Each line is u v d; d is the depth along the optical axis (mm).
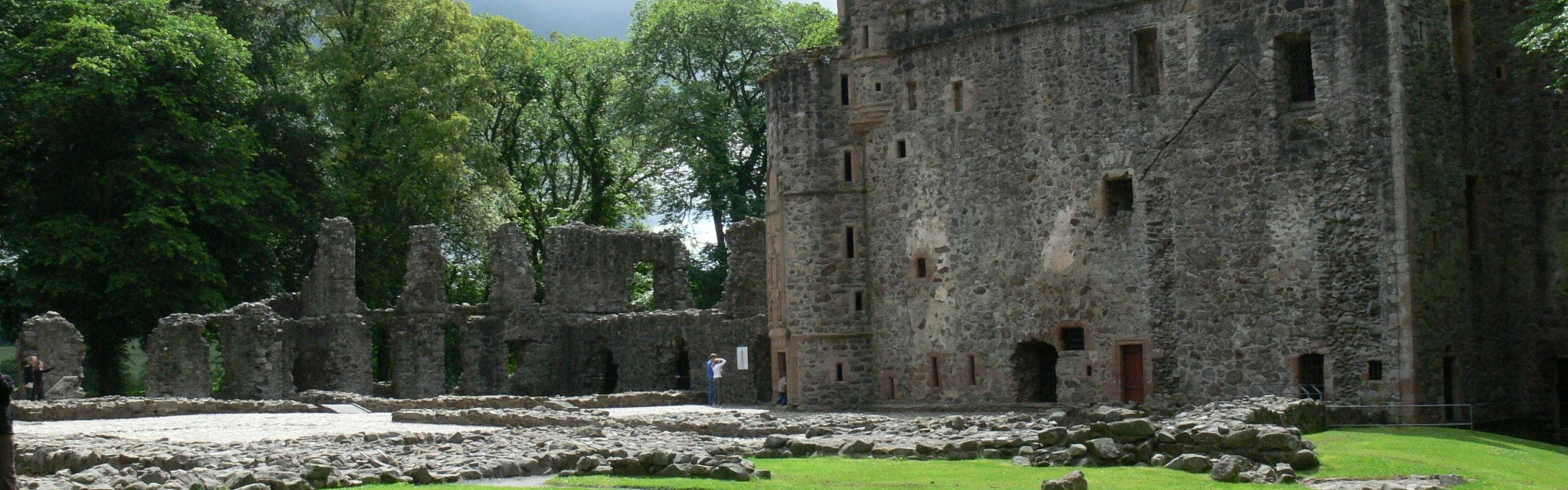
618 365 55500
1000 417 28141
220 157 55969
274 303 56938
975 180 41344
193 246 53750
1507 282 36594
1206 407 28125
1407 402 33594
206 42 56500
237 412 42469
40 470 24453
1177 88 37469
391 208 63844
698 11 67062
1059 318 39531
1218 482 20203
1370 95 34406
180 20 55531
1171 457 21969
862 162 44125
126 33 55344
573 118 75062
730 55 69438
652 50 68312
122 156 55500
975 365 41312
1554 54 35750
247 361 50469
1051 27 39844
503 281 57156
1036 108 40125
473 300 71062
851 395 43812
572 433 28156
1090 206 38969
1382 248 34125
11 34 54219
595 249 58500
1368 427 32031
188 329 50031
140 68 53656
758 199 68625
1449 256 35000
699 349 51656
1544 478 22562
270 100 60250
